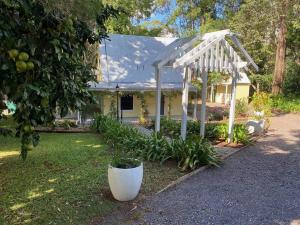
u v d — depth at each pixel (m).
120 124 12.65
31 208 5.51
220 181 7.38
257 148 10.98
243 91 27.56
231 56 10.60
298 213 5.72
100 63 19.30
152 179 7.23
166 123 14.55
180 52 11.22
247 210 5.80
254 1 22.44
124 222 5.15
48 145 10.81
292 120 18.27
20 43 2.70
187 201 6.12
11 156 9.27
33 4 2.86
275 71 24.53
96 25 4.05
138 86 18.67
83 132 13.93
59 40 3.08
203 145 8.57
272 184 7.27
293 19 22.28
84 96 3.66
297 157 9.80
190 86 19.66
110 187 5.97
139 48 21.11
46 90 2.90
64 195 6.11
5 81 2.73
